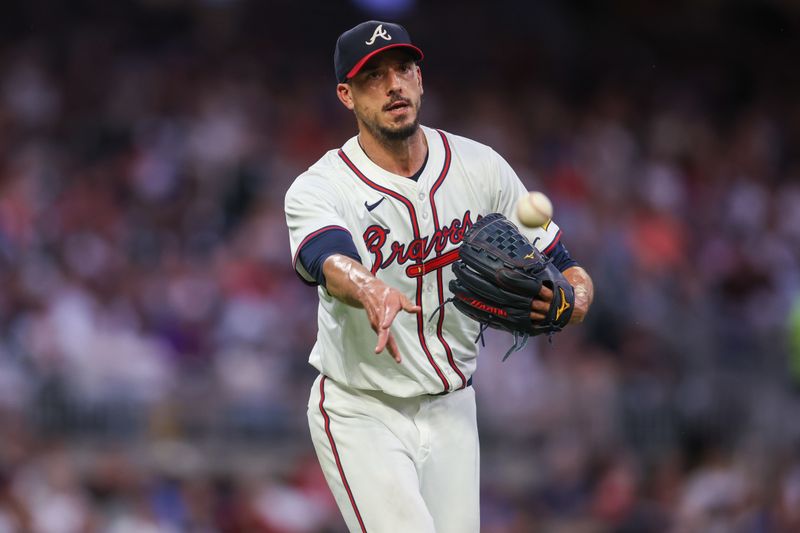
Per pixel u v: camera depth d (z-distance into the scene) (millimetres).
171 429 40781
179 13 64312
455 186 15070
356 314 14656
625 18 78938
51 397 39312
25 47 57719
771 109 74500
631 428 45156
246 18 66750
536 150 61219
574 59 73562
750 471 43031
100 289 42781
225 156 52188
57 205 46156
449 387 15211
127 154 51312
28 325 40406
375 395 15203
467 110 65000
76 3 61438
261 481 39719
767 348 50469
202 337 42969
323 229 13844
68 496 36125
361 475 14945
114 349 40938
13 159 48938
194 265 45406
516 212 14648
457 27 73125
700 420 46531
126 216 47219
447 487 15359
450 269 15039
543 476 42312
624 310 49000
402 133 14461
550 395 44281
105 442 39812
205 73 59438
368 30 14398
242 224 48875
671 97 71500
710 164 65188
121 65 58312
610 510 41062
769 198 64000
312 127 57781
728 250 57219
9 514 34844
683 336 49875
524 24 75312
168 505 38062
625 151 62875
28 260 42344
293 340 44062
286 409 41844
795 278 58406
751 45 79688
